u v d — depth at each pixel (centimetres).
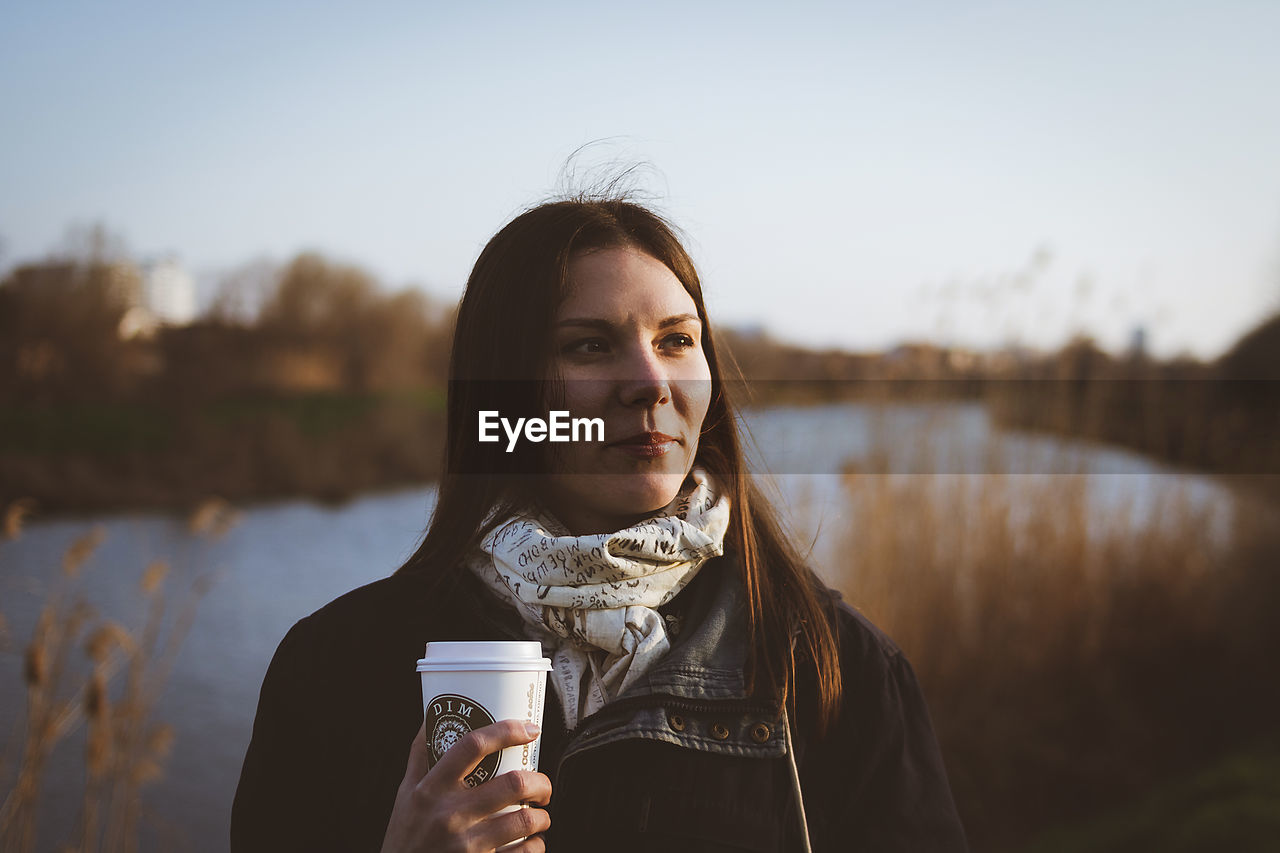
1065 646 548
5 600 654
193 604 536
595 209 130
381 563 1122
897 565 539
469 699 98
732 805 114
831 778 122
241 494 1772
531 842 94
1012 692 532
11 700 424
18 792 345
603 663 120
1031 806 477
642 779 114
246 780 121
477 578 127
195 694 617
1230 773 472
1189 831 428
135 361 2211
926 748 126
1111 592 585
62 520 1413
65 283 2212
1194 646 583
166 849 417
